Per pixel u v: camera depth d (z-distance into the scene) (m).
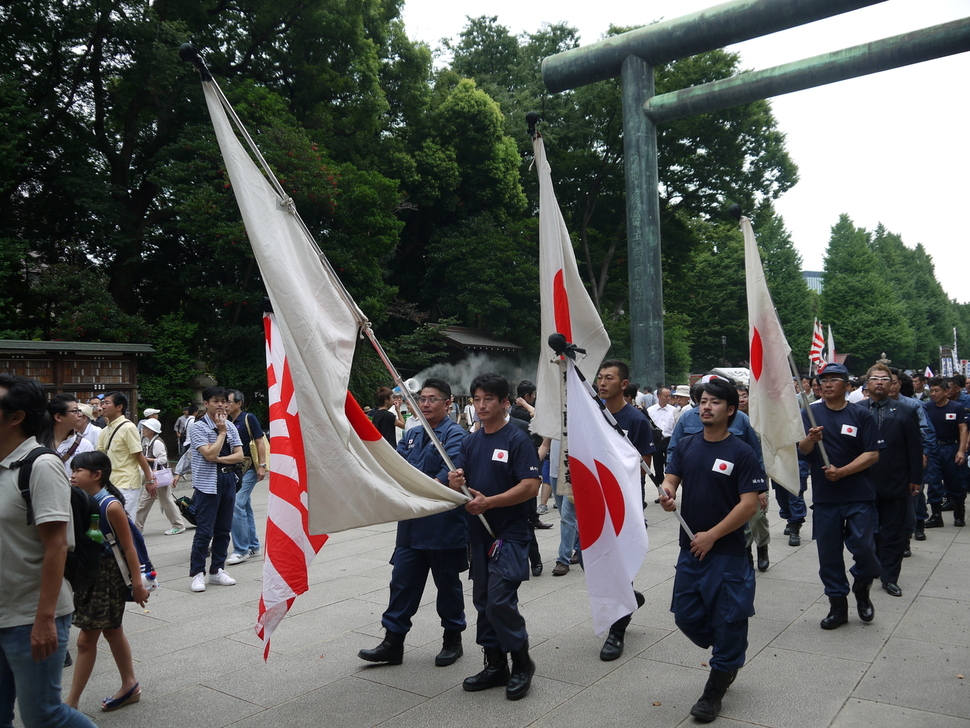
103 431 7.35
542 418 4.79
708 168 31.19
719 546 3.85
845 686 4.11
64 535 2.85
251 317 21.67
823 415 5.31
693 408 6.51
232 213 19.53
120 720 3.88
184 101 21.39
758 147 31.05
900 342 59.03
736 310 53.31
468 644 5.00
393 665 4.61
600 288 33.56
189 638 5.20
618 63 17.98
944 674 4.25
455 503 4.01
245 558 7.79
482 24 37.38
